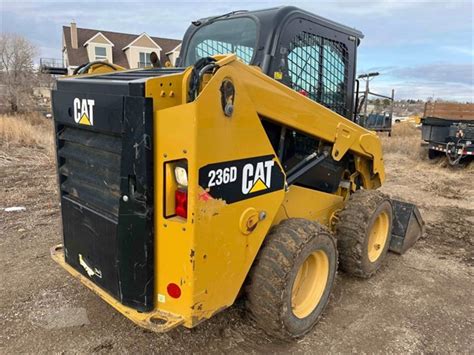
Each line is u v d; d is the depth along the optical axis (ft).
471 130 33.04
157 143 6.97
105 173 7.88
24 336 9.41
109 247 7.95
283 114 8.94
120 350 9.01
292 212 10.70
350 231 11.98
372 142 13.15
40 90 99.50
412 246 15.78
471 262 14.56
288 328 8.98
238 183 7.67
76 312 10.38
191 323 7.31
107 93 7.29
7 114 73.41
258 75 8.01
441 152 38.29
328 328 10.15
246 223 7.99
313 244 9.20
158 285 7.63
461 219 19.83
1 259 13.35
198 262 7.13
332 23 11.82
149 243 7.38
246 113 7.64
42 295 11.14
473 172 32.71
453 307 11.36
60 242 14.85
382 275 13.25
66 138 8.69
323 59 11.65
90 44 123.75
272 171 8.51
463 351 9.43
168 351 9.02
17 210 18.49
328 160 11.91
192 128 6.57
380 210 12.66
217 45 11.56
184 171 6.82
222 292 7.84
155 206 7.26
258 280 8.63
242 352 9.09
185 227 6.99
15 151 34.88
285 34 10.11
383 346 9.49
